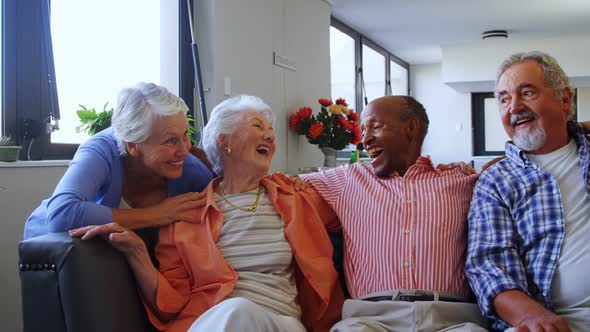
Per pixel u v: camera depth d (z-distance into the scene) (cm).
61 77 268
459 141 805
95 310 128
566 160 157
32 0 249
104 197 163
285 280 160
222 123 167
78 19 275
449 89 814
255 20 379
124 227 150
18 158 241
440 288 157
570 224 150
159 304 145
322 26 491
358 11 538
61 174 245
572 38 664
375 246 165
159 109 154
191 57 343
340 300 173
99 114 247
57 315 128
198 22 343
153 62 328
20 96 245
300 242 165
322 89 489
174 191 180
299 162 448
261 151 170
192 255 156
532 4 517
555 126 157
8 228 222
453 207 165
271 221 166
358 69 626
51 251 127
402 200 167
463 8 528
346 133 430
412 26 602
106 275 133
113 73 298
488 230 156
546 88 157
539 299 149
